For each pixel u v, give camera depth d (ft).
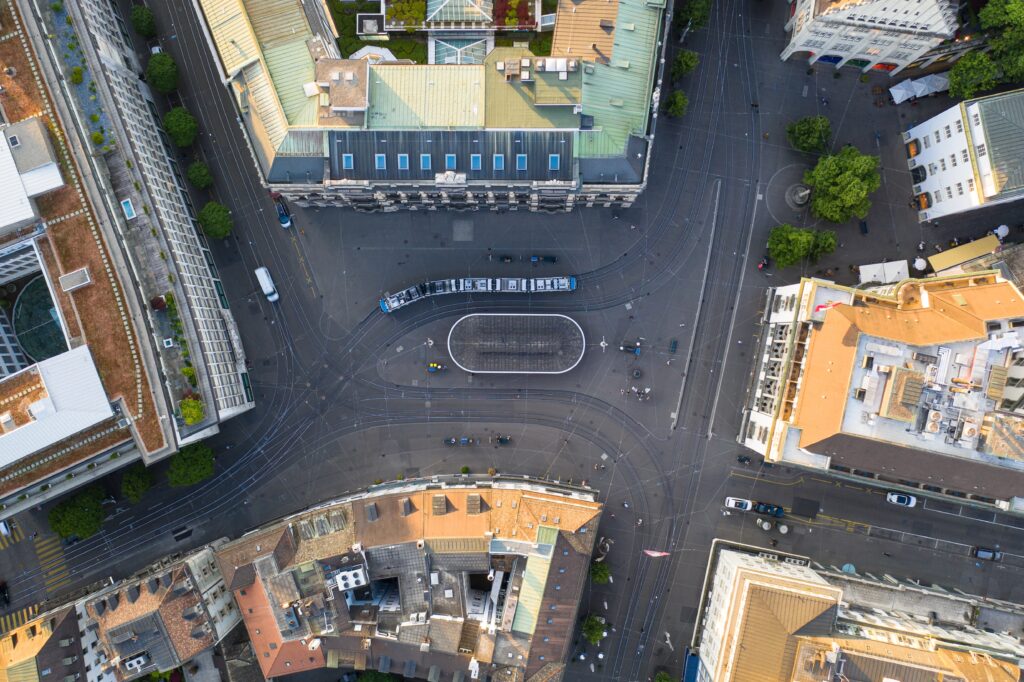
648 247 349.61
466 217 350.84
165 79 330.54
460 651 310.45
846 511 350.23
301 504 354.74
